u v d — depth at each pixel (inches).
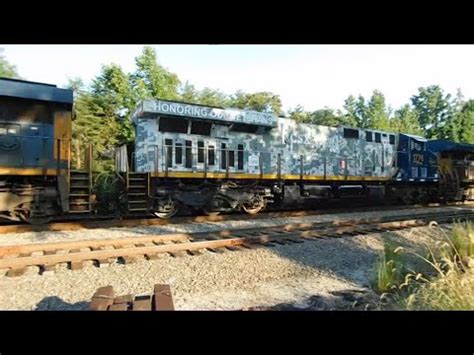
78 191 337.7
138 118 410.0
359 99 2134.6
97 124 850.8
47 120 329.7
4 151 310.7
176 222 376.2
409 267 202.4
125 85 924.0
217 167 434.0
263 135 474.0
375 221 383.2
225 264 210.2
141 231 324.2
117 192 398.0
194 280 181.9
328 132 540.4
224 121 435.2
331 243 273.7
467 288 133.6
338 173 540.7
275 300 157.5
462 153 776.9
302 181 504.1
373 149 591.2
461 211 542.9
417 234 323.9
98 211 425.1
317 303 149.9
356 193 556.4
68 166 334.3
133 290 167.2
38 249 239.1
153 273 190.9
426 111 2251.5
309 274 202.5
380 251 261.7
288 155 493.7
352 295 160.6
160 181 398.3
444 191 697.6
